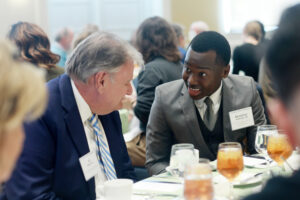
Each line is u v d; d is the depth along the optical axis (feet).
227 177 5.88
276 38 2.44
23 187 6.15
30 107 2.56
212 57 7.77
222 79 8.47
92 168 6.66
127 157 7.79
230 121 8.40
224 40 7.97
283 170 6.70
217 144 8.48
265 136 7.11
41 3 24.20
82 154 6.61
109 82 6.64
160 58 12.26
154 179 6.86
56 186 6.45
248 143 8.77
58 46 22.67
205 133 8.45
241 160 5.88
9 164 2.75
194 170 4.49
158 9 26.81
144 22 12.74
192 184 4.45
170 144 8.68
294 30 2.37
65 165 6.44
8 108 2.48
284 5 2.50
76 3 27.32
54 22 27.20
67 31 22.63
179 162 6.22
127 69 6.72
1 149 2.65
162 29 12.44
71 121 6.57
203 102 8.32
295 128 2.41
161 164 8.39
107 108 6.87
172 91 8.59
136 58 6.86
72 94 6.73
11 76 2.46
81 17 27.50
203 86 7.88
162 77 11.89
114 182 5.70
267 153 6.79
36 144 6.26
